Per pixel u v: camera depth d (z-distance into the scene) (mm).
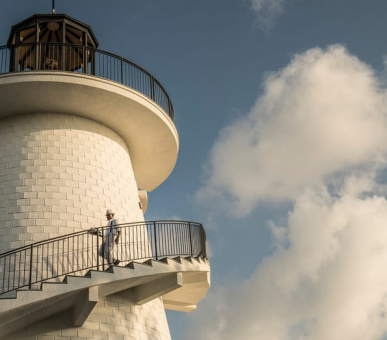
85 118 20000
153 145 21703
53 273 16766
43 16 20453
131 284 16453
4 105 19047
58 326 16016
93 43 21703
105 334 16453
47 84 18344
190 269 17109
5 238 17281
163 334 18266
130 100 19344
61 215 17812
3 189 18172
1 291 16375
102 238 17031
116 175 19703
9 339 15570
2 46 19266
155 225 17797
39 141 18984
